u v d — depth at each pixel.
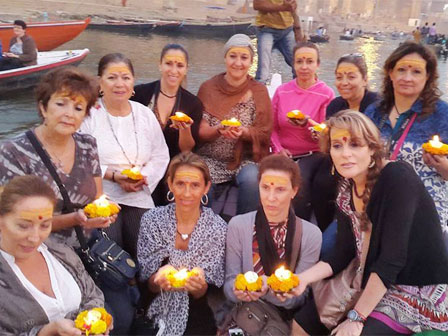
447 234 2.71
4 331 2.04
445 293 2.24
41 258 2.19
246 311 2.65
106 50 17.34
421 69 2.84
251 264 2.74
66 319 2.04
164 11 28.58
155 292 2.87
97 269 2.63
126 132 3.39
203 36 25.28
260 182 2.68
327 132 2.33
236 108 3.97
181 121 3.51
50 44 15.62
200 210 2.89
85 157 2.68
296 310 2.74
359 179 2.31
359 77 3.67
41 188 2.05
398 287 2.27
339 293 2.45
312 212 3.93
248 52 3.80
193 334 2.80
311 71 4.18
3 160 2.43
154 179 3.45
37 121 9.14
